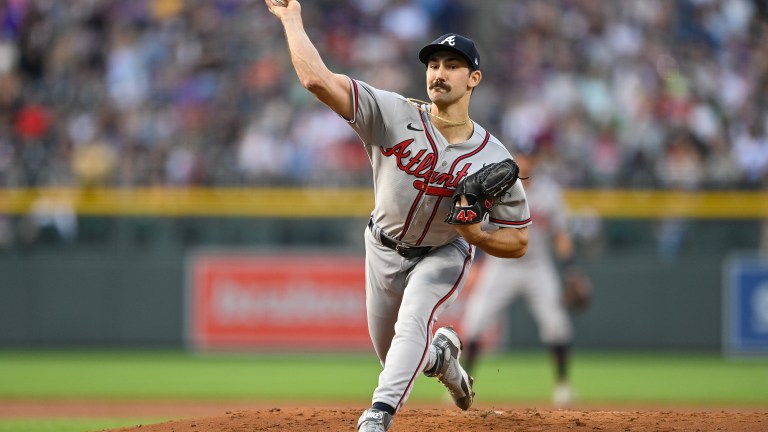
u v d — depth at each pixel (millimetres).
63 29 60281
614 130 54844
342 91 15641
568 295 35688
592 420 18969
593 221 47844
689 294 47812
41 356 48500
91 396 36312
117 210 49062
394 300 17375
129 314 49219
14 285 49312
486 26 62531
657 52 59625
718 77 58375
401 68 60125
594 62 59281
